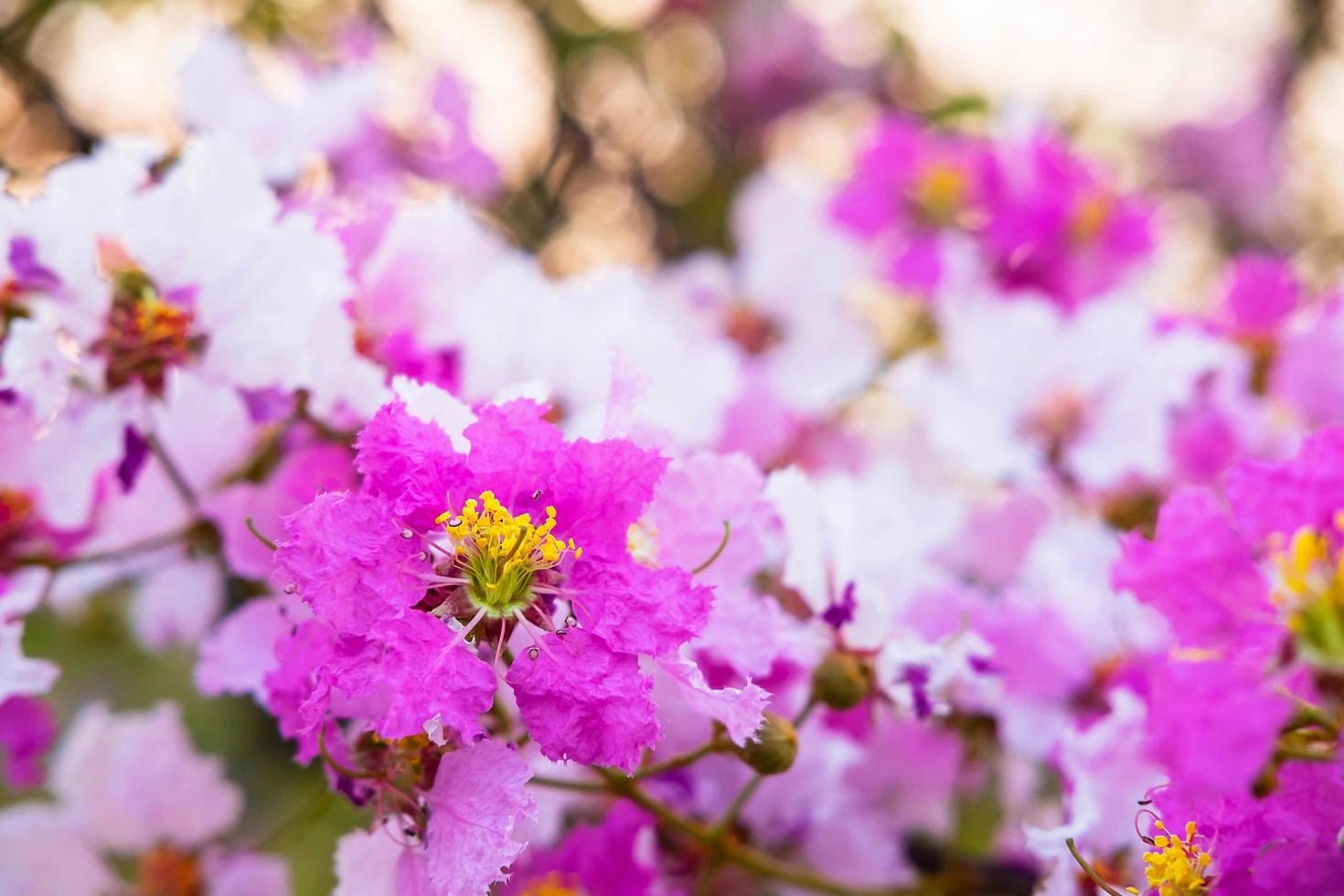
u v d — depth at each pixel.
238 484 0.39
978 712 0.41
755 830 0.39
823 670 0.35
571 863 0.36
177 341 0.36
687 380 0.41
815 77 0.78
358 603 0.30
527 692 0.30
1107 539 0.43
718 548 0.33
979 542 0.44
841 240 0.54
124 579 0.45
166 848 0.44
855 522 0.37
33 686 0.35
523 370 0.39
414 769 0.31
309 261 0.36
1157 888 0.32
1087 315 0.47
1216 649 0.33
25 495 0.37
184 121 0.43
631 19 0.72
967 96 0.68
